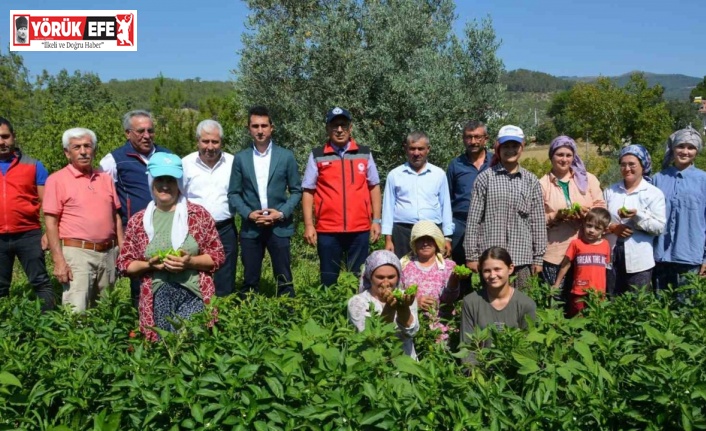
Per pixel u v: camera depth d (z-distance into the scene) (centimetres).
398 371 344
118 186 661
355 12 1298
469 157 697
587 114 3966
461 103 1172
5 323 469
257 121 658
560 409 309
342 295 521
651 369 320
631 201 628
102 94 3484
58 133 1518
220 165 684
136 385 313
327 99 1252
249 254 676
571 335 409
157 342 422
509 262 478
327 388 319
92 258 620
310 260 1146
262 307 486
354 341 365
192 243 473
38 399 324
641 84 3794
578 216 601
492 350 376
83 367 356
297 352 341
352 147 683
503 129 577
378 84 1228
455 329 532
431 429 296
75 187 610
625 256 631
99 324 470
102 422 286
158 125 2277
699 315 454
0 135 649
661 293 538
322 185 679
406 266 574
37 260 689
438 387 321
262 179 669
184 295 477
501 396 319
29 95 3269
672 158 677
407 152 667
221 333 397
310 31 1268
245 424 291
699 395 301
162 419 311
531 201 582
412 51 1266
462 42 1230
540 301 541
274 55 1295
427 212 662
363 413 301
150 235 468
